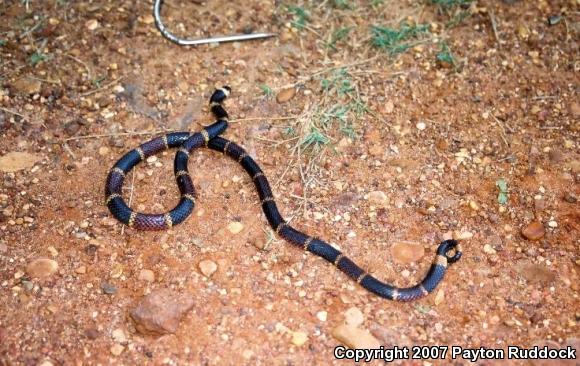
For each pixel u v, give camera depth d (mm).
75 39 867
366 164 779
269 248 701
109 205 717
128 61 855
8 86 816
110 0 910
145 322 627
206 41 877
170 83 841
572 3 926
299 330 639
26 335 629
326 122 811
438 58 872
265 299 661
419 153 792
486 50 890
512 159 788
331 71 860
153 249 695
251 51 881
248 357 620
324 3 934
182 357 619
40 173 755
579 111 833
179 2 923
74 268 677
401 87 851
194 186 751
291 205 742
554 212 744
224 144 780
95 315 645
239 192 751
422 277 689
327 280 680
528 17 917
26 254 685
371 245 711
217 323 641
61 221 714
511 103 842
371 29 906
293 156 784
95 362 616
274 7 926
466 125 820
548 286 687
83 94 822
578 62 877
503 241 721
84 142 785
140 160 765
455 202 750
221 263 686
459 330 649
